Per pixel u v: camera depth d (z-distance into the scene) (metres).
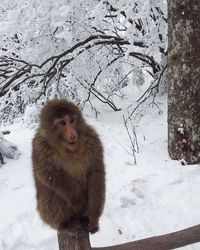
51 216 1.52
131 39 3.58
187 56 2.74
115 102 4.48
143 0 3.62
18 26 3.74
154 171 2.74
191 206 2.38
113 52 4.09
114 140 3.24
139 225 2.25
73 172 1.51
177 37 2.78
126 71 4.41
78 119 1.48
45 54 3.98
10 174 2.87
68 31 3.79
